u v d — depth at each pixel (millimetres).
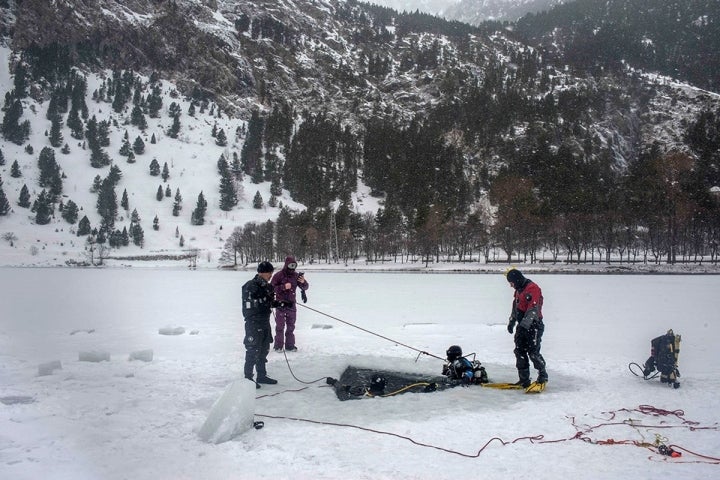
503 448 4555
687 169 120750
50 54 179375
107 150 156875
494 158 163750
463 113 186625
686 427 5184
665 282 45719
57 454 4270
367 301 25703
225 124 189375
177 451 4410
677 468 4090
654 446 4605
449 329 13836
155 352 9812
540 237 85500
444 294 31328
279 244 101000
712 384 7105
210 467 4055
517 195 117500
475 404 6086
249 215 138000
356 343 11070
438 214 108625
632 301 25484
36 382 6867
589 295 29984
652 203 92875
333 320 16953
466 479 3850
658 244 75625
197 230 127188
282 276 9930
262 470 3996
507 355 9789
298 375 7672
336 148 173125
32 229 119562
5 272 73312
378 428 5121
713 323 15984
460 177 146500
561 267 72125
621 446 4621
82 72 189125
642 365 8641
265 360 7137
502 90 199875
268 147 169875
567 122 165250
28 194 127125
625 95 184125
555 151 153000
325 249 99500
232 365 8336
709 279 50938
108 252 112312
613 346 11289
